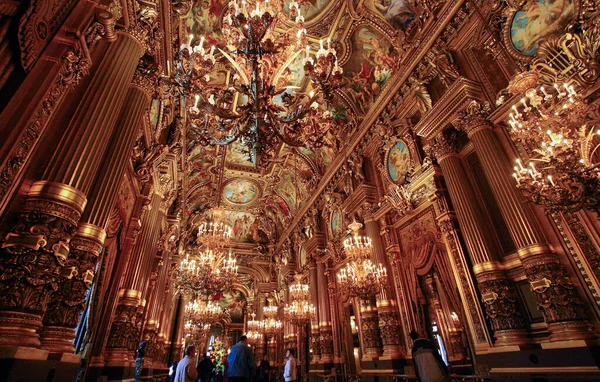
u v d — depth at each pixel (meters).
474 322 5.94
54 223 2.68
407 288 8.39
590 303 4.32
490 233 5.95
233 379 5.47
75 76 3.12
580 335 4.12
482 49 6.77
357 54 10.55
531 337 4.99
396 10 8.77
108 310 6.10
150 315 10.58
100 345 5.80
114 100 3.80
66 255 2.74
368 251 7.45
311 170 15.56
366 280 7.06
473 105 6.39
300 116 4.98
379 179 10.34
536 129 3.72
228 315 24.73
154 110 7.07
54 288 2.59
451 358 7.77
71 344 3.02
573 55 4.86
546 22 5.41
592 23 4.65
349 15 9.70
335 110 12.27
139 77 5.25
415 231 8.39
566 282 4.51
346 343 11.40
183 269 8.63
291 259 18.06
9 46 2.48
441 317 8.40
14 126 2.42
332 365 11.77
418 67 8.50
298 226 17.53
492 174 5.71
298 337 15.77
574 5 4.89
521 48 5.79
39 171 2.85
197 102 4.93
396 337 8.17
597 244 4.37
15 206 2.57
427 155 7.93
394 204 9.03
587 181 3.22
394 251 8.89
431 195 7.64
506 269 5.57
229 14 5.25
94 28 3.52
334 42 10.41
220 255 8.60
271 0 4.49
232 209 20.44
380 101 9.93
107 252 5.83
